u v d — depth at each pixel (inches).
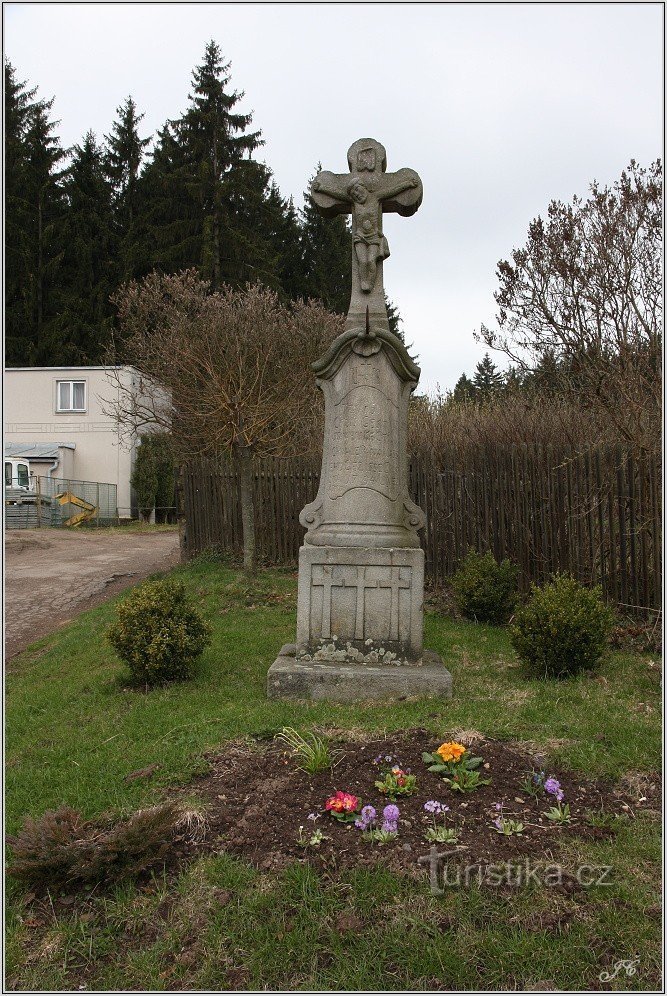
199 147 1219.9
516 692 222.1
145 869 132.8
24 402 1166.3
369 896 122.4
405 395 249.8
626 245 289.7
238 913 121.5
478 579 340.2
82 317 1334.9
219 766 169.3
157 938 118.8
